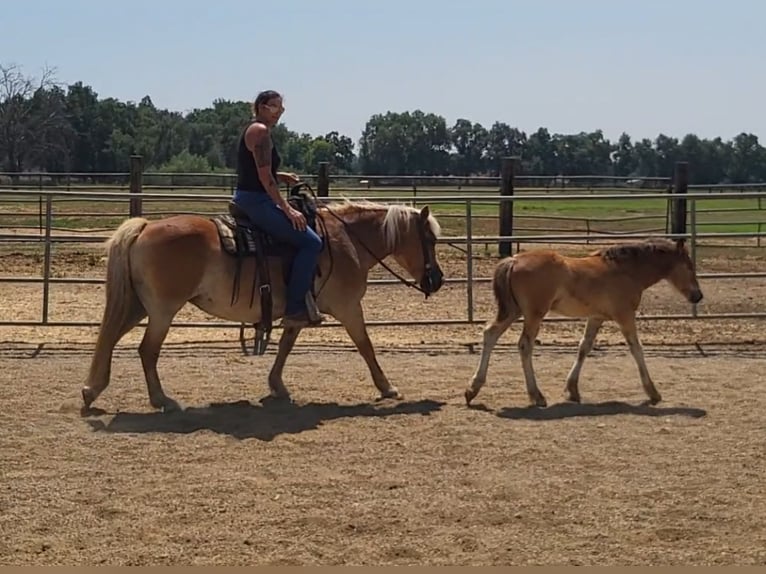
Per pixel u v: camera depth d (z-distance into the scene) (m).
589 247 18.91
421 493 5.59
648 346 10.66
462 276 15.27
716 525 5.09
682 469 6.09
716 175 66.81
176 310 7.53
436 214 21.97
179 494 5.52
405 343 10.75
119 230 7.51
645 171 67.56
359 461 6.25
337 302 8.06
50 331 10.91
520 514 5.23
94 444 6.59
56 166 60.50
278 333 11.05
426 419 7.42
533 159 68.19
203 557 4.61
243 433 6.94
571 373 8.16
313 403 7.97
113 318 7.46
